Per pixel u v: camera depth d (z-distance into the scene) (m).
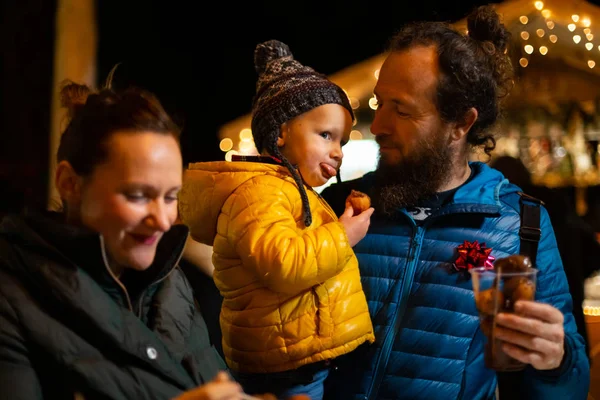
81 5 5.31
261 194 2.03
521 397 2.12
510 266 1.68
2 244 1.49
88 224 1.51
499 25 2.31
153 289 1.69
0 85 5.20
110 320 1.45
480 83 2.14
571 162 6.31
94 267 1.48
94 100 1.53
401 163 2.17
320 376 2.11
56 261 1.45
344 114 2.28
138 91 1.59
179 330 1.68
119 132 1.47
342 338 2.01
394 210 2.21
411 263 2.16
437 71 2.11
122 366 1.47
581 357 2.02
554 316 1.65
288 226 2.01
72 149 1.51
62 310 1.44
